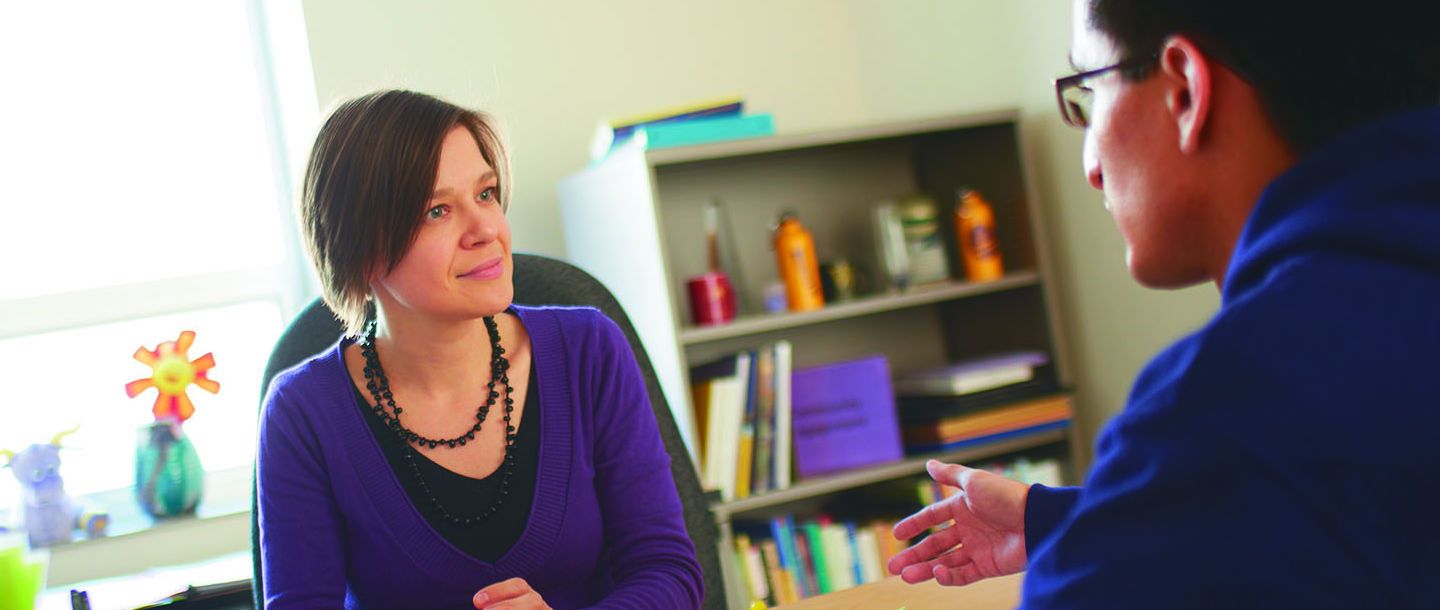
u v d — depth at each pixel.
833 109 3.29
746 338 3.08
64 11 2.97
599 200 2.78
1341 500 0.50
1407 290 0.51
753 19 3.22
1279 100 0.58
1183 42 0.61
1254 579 0.51
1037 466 2.90
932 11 3.16
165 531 2.78
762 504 2.70
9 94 2.93
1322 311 0.52
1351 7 0.57
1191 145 0.61
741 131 2.69
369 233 1.35
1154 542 0.53
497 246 1.38
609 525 1.50
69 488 2.89
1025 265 2.96
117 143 3.00
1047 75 2.87
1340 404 0.50
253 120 3.09
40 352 2.90
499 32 2.96
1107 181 0.67
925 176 3.24
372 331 1.48
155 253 3.01
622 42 3.07
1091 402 2.96
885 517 2.93
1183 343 0.57
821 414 2.85
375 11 2.85
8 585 1.76
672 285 2.58
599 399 1.52
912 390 2.96
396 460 1.44
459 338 1.43
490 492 1.44
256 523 1.51
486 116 1.42
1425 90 0.58
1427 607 0.49
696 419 2.71
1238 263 0.58
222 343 3.04
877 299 2.82
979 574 1.10
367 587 1.45
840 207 3.20
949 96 3.16
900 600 1.22
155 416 2.80
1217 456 0.52
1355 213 0.54
